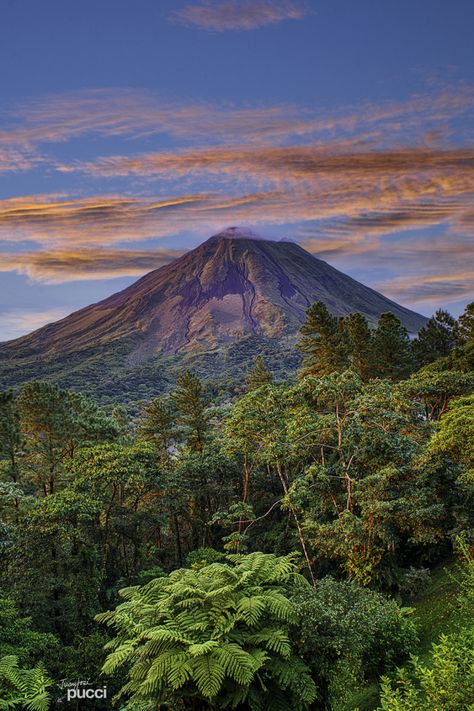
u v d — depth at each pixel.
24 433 34.28
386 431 19.66
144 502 31.48
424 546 18.72
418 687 8.84
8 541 19.94
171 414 41.19
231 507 26.05
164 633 7.29
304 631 8.24
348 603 9.95
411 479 17.53
